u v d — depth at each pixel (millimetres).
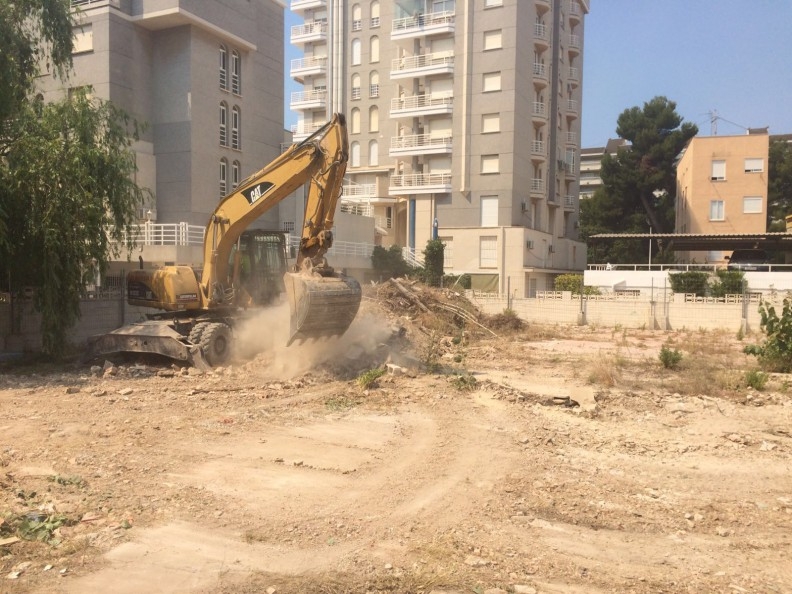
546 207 49219
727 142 45094
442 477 7094
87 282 15391
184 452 7781
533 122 46094
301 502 6246
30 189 13820
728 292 28578
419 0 45344
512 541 5465
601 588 4672
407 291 23125
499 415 10078
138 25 33312
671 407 10859
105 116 16234
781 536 5711
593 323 27719
